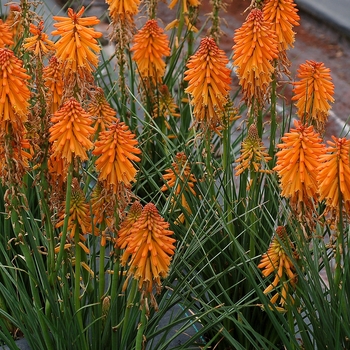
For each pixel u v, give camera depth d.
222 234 2.16
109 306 1.98
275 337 2.14
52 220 1.97
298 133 1.90
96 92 2.05
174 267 2.03
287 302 1.96
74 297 1.96
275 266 1.96
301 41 4.46
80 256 1.95
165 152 2.27
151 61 2.36
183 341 2.19
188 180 2.18
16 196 1.90
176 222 2.15
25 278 2.19
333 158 1.86
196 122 2.10
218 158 2.59
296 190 1.91
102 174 1.87
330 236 2.06
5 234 2.12
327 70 2.09
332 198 1.88
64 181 1.94
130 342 2.03
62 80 2.00
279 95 2.19
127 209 2.18
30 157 1.92
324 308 1.98
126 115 2.51
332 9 4.73
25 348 2.18
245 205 2.13
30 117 1.96
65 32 1.96
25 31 2.10
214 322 2.01
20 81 1.85
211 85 2.05
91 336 2.06
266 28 2.05
